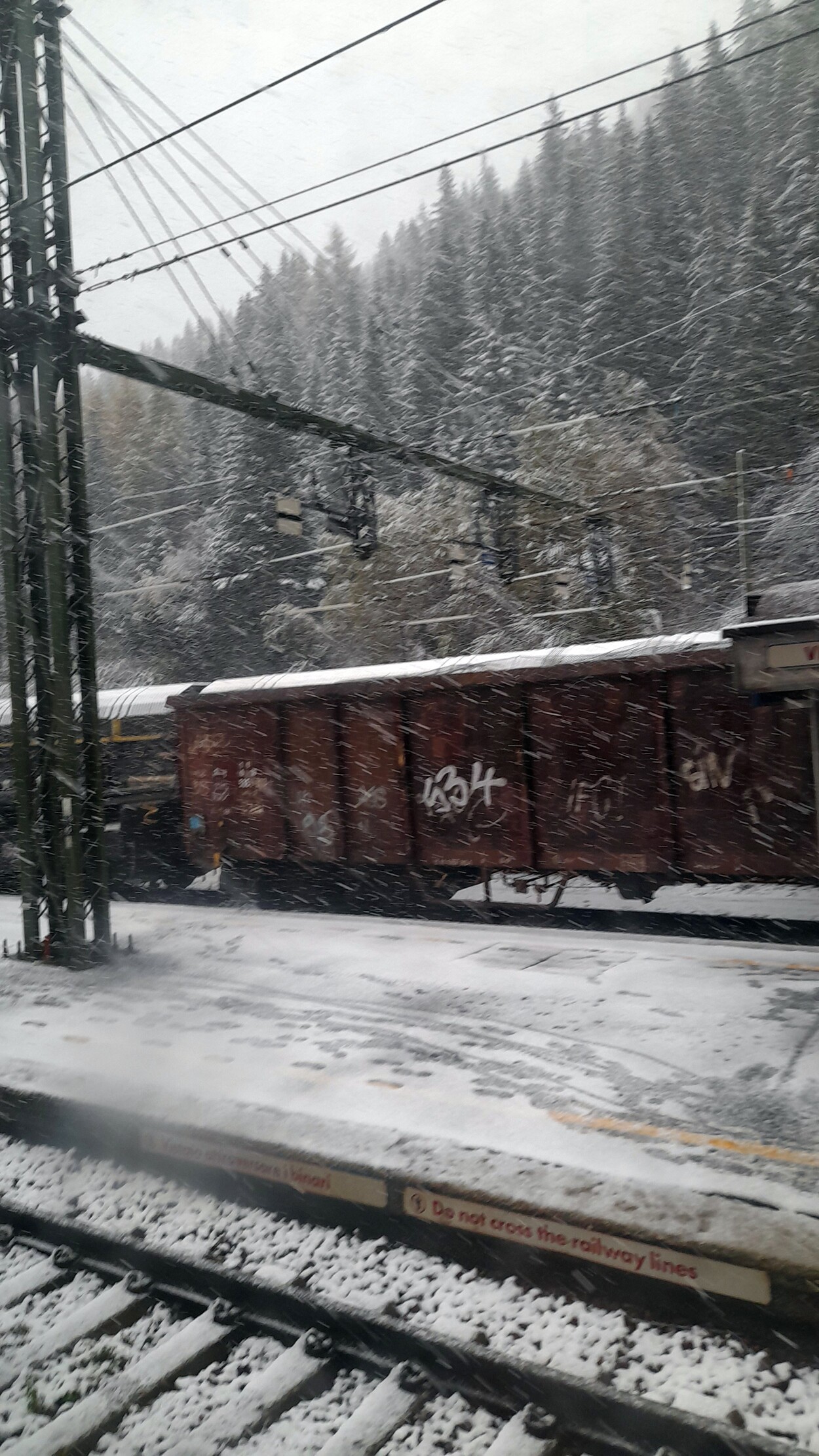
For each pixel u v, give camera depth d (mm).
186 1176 4820
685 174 56844
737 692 8070
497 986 6715
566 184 60750
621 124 59375
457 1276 3902
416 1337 3473
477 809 10883
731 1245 3385
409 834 11367
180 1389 3492
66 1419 3295
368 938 8641
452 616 32906
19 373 8383
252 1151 4543
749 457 44125
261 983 7262
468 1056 5355
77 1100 5230
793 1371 3201
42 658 8609
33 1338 3846
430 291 58750
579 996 6348
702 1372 3215
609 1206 3680
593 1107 4547
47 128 8094
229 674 47750
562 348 52062
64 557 8164
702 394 46688
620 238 54000
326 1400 3404
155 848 14578
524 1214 3795
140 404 67312
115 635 52094
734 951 7340
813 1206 3533
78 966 8188
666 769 9703
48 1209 4727
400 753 11359
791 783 8984
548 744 10383
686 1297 3496
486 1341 3479
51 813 8641
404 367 55812
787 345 44594
